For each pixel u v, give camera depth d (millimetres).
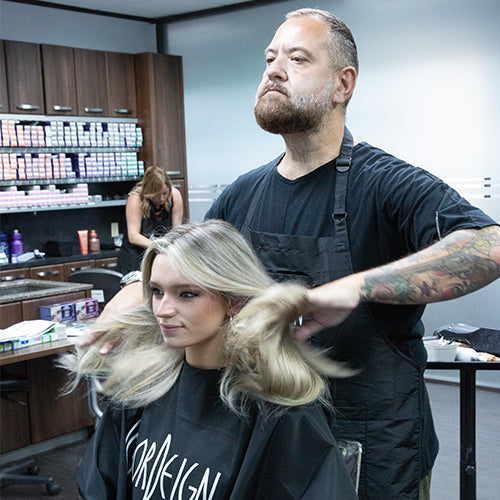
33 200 5883
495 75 4879
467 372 2557
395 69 5363
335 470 1234
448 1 5035
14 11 6027
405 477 1441
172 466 1313
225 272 1244
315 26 1395
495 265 1234
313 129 1437
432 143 5234
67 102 6039
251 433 1252
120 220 6984
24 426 4086
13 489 3729
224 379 1261
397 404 1434
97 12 6613
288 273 1479
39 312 4082
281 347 1240
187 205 6871
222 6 6438
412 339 1485
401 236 1429
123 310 1480
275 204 1542
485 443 4117
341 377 1425
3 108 5617
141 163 6598
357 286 1228
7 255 5875
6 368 3973
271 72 1398
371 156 1460
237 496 1224
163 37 7023
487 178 4992
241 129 6477
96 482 1439
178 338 1257
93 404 2893
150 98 6516
